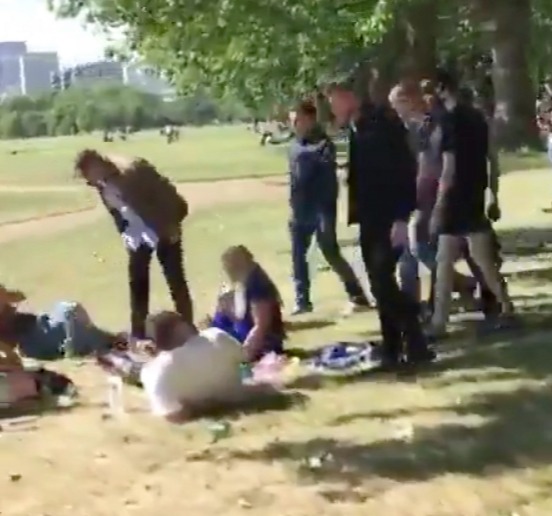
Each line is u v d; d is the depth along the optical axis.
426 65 17.91
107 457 6.77
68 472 6.53
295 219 10.93
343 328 10.16
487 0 21.03
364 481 6.10
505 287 9.62
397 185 8.05
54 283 15.57
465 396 7.62
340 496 5.89
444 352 8.84
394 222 8.15
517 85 22.64
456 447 6.57
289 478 6.23
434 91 8.55
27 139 133.38
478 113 8.60
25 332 9.66
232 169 46.19
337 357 8.66
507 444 6.58
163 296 13.54
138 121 142.50
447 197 8.70
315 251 14.60
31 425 7.55
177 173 44.06
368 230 8.18
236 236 20.62
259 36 16.77
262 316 8.77
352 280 10.95
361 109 8.00
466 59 27.48
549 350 8.71
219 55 18.42
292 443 6.82
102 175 9.12
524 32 21.97
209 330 7.87
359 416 7.32
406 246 8.31
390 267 8.31
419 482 6.04
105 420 7.54
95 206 31.00
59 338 9.61
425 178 8.88
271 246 18.69
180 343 7.64
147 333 9.05
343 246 16.69
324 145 10.79
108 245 20.48
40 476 6.48
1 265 17.97
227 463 6.55
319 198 10.79
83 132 145.62
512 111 22.78
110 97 147.25
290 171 10.94
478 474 6.11
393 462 6.37
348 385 8.08
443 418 7.17
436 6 18.03
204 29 16.72
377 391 7.88
